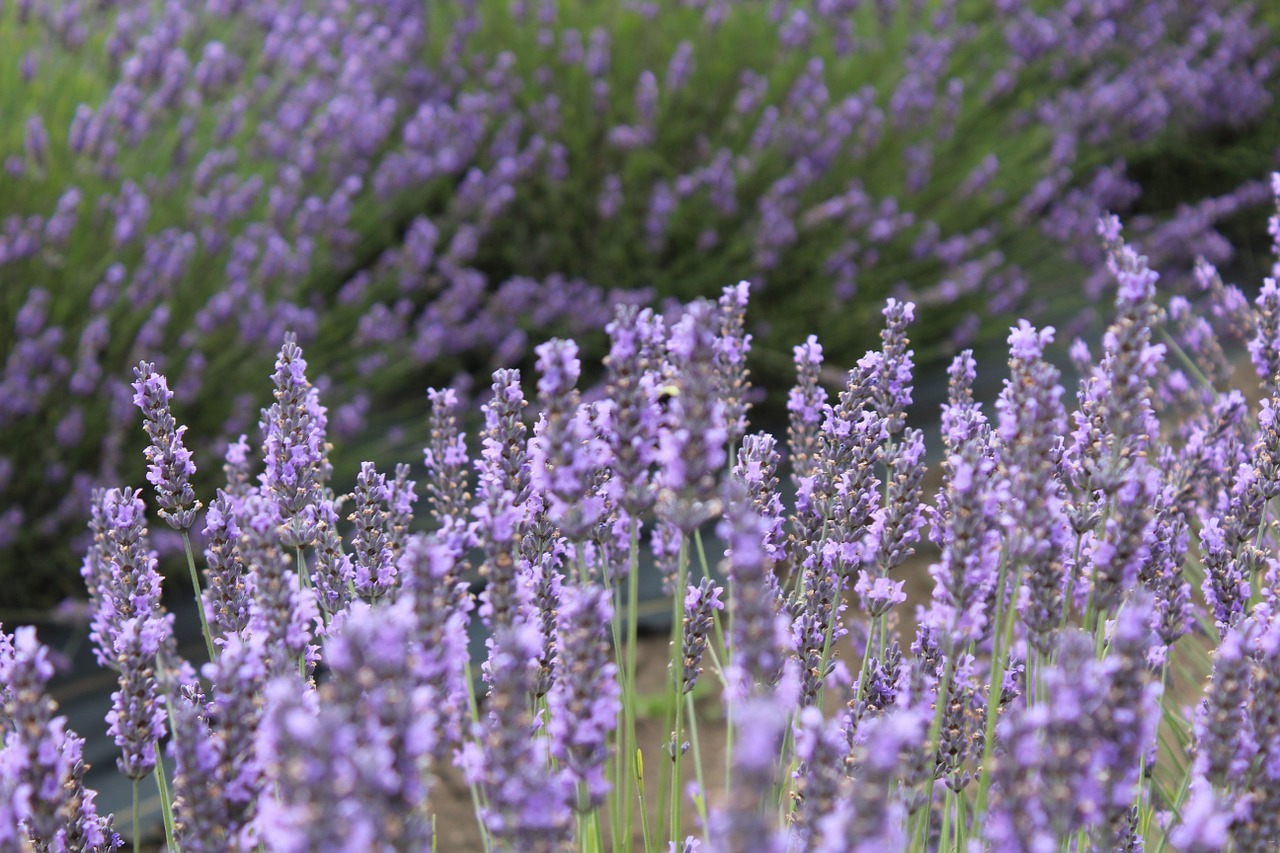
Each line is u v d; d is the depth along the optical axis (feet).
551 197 22.27
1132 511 6.14
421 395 22.04
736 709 5.31
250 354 19.20
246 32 22.90
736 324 8.04
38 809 5.06
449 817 12.49
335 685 4.16
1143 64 26.45
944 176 24.79
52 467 16.80
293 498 7.60
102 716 14.84
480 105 21.93
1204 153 27.45
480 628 15.79
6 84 20.80
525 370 21.54
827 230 22.66
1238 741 5.76
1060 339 22.52
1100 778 4.79
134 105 19.52
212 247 18.79
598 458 6.50
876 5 25.72
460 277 20.06
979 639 7.32
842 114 22.48
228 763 5.10
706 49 24.91
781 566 10.88
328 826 3.57
